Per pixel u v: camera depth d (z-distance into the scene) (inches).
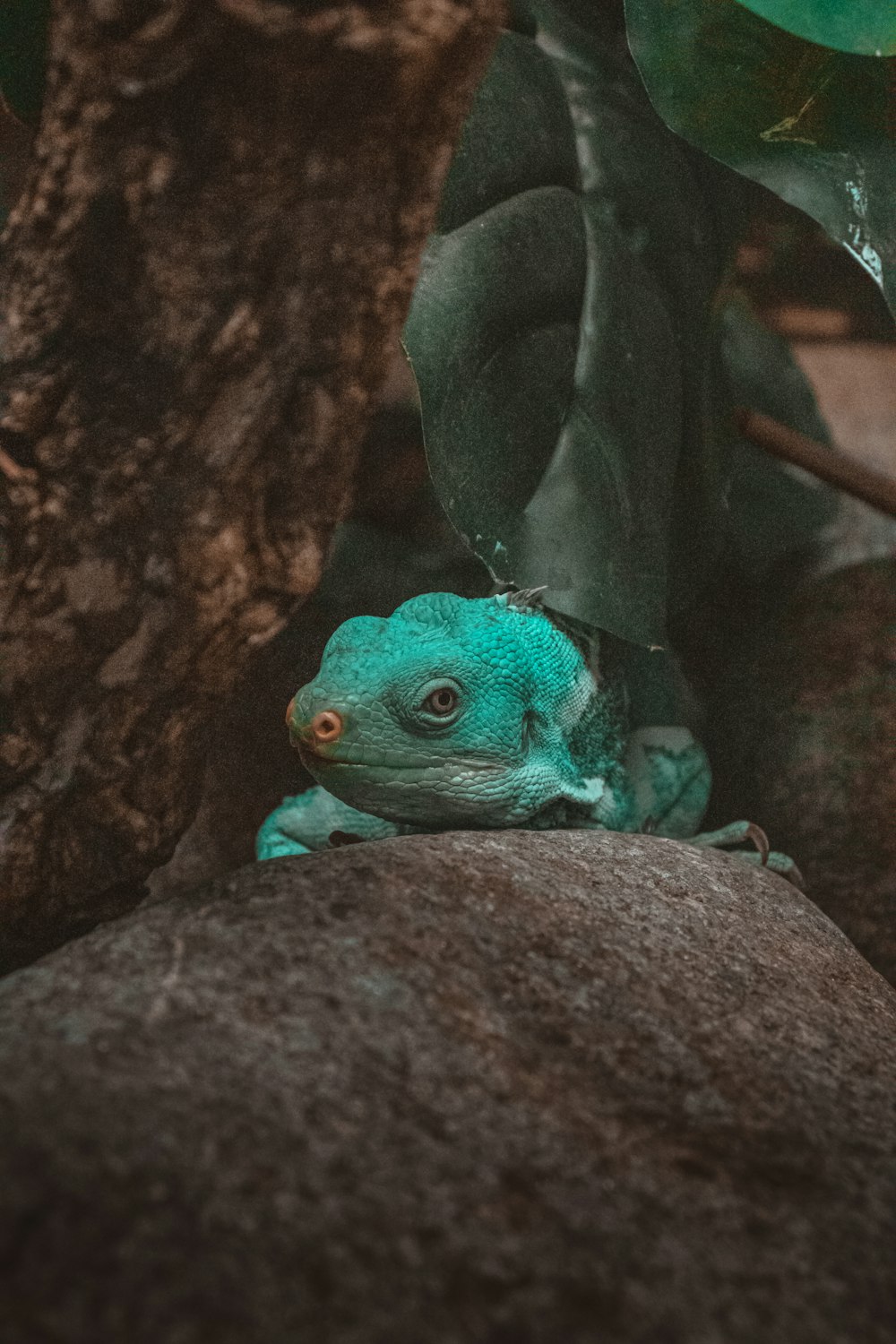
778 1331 11.6
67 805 14.7
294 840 17.1
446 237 16.0
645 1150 12.9
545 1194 12.5
